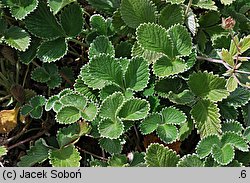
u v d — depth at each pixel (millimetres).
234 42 429
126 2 446
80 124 437
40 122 480
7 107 476
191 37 446
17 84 468
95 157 469
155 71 431
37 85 488
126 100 424
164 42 435
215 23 469
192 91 436
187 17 458
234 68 432
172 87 447
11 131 475
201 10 488
